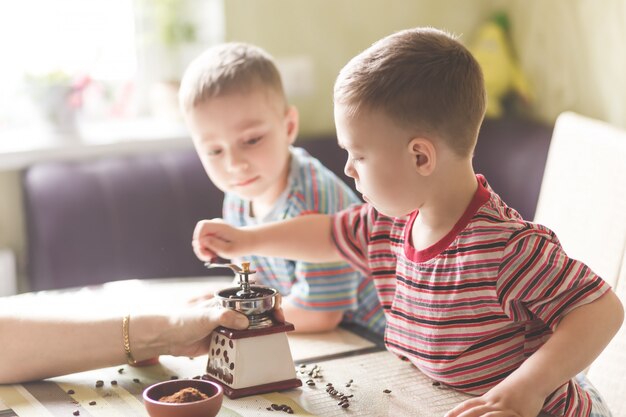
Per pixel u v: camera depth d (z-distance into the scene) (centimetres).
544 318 118
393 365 135
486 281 119
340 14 310
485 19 333
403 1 320
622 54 280
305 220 145
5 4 280
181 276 264
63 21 288
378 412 115
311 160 185
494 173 290
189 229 265
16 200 270
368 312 175
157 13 299
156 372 130
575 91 300
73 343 127
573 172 174
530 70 317
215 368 124
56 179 256
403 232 132
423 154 120
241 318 121
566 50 301
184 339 127
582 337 112
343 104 122
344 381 127
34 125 291
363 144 121
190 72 181
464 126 121
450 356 124
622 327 145
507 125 296
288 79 304
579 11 294
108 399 119
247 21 296
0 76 286
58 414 114
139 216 260
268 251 143
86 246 254
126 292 169
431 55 121
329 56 311
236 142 175
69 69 291
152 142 281
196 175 270
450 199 123
